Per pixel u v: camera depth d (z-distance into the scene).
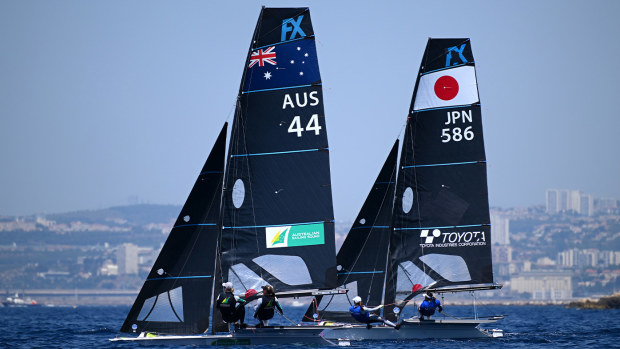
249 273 119.19
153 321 117.94
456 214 135.38
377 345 123.81
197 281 117.94
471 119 136.00
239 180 119.56
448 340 133.12
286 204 119.81
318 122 120.38
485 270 135.00
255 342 117.94
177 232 118.19
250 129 119.69
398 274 136.00
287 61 120.06
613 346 132.75
